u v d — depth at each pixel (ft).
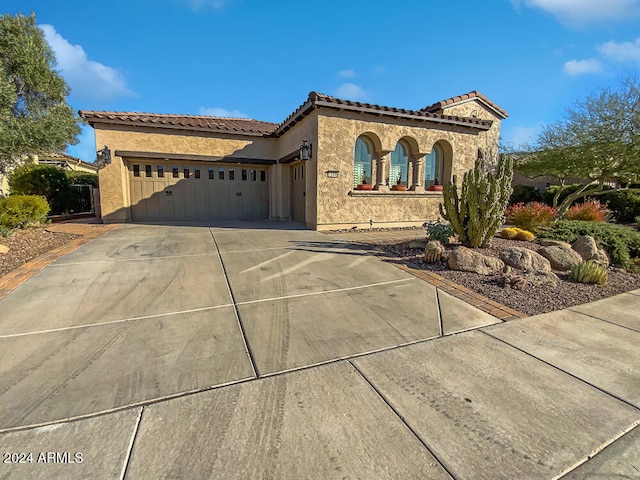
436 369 9.71
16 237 26.61
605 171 49.55
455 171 44.83
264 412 7.72
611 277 20.30
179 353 10.39
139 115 48.19
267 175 51.57
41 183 43.88
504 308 14.76
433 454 6.56
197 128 45.19
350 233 36.17
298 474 6.02
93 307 14.05
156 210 45.96
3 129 25.66
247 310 14.02
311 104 35.17
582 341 11.64
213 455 6.42
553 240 25.27
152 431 7.05
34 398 8.07
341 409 7.86
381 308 14.51
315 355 10.42
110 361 9.86
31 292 15.74
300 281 18.16
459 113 56.95
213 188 48.44
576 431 7.24
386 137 39.83
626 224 50.42
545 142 56.85
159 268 20.21
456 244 25.70
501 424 7.42
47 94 31.83
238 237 32.01
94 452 6.45
